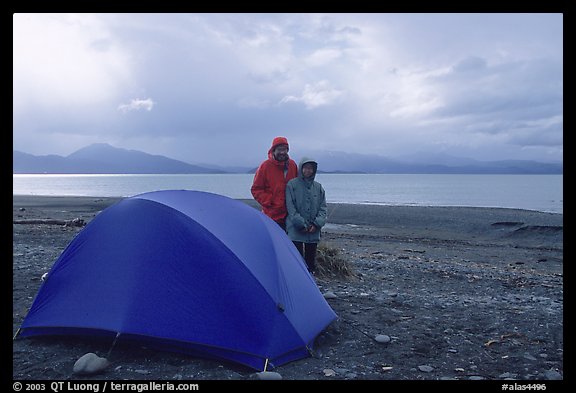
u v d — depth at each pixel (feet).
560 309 29.07
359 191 312.29
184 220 19.56
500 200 209.56
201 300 18.45
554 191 326.24
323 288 32.91
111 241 19.95
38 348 19.17
